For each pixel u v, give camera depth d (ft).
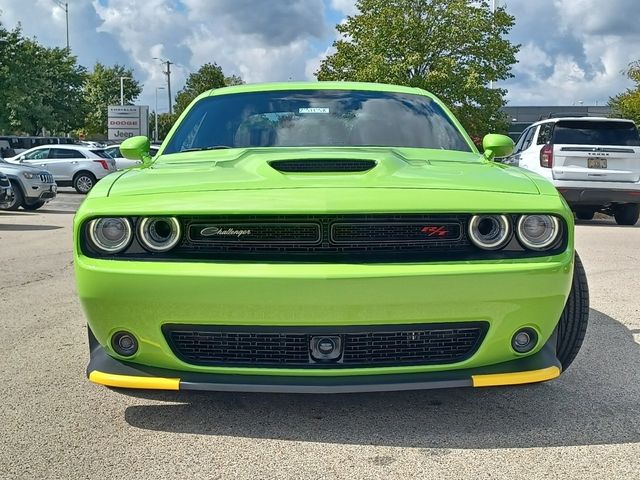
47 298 18.67
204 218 8.65
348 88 14.52
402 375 8.76
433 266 8.47
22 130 148.97
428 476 8.27
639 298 18.56
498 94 80.02
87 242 8.80
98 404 10.66
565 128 37.22
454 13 77.20
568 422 9.92
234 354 8.84
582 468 8.48
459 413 10.23
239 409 10.37
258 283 8.34
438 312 8.52
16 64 144.56
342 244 8.61
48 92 160.86
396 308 8.43
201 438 9.37
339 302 8.36
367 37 79.51
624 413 10.28
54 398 10.93
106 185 9.43
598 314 16.74
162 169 10.52
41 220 42.80
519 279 8.57
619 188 36.60
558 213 8.81
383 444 9.17
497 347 8.85
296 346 8.71
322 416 10.11
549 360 9.23
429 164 10.76
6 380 11.82
